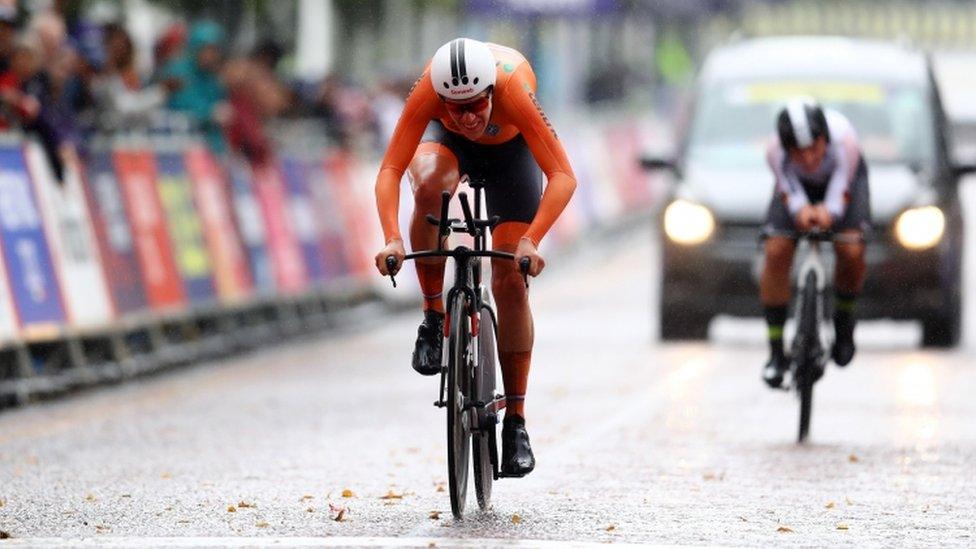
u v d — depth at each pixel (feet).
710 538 74.90
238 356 164.86
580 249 297.94
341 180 206.28
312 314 194.90
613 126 346.13
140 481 91.40
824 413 117.80
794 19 528.63
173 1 250.57
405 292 220.64
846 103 167.02
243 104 176.86
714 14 447.83
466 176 82.28
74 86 149.28
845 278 110.22
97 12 211.41
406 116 78.59
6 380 131.13
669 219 161.07
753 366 146.00
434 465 96.43
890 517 80.64
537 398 126.11
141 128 157.58
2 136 133.28
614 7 323.78
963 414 117.19
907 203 155.33
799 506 83.51
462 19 381.19
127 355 147.54
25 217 134.21
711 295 158.92
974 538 75.56
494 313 82.74
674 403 123.03
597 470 94.53
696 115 169.37
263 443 105.81
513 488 88.53
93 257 143.64
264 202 181.16
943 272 155.53
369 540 73.26
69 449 104.68
